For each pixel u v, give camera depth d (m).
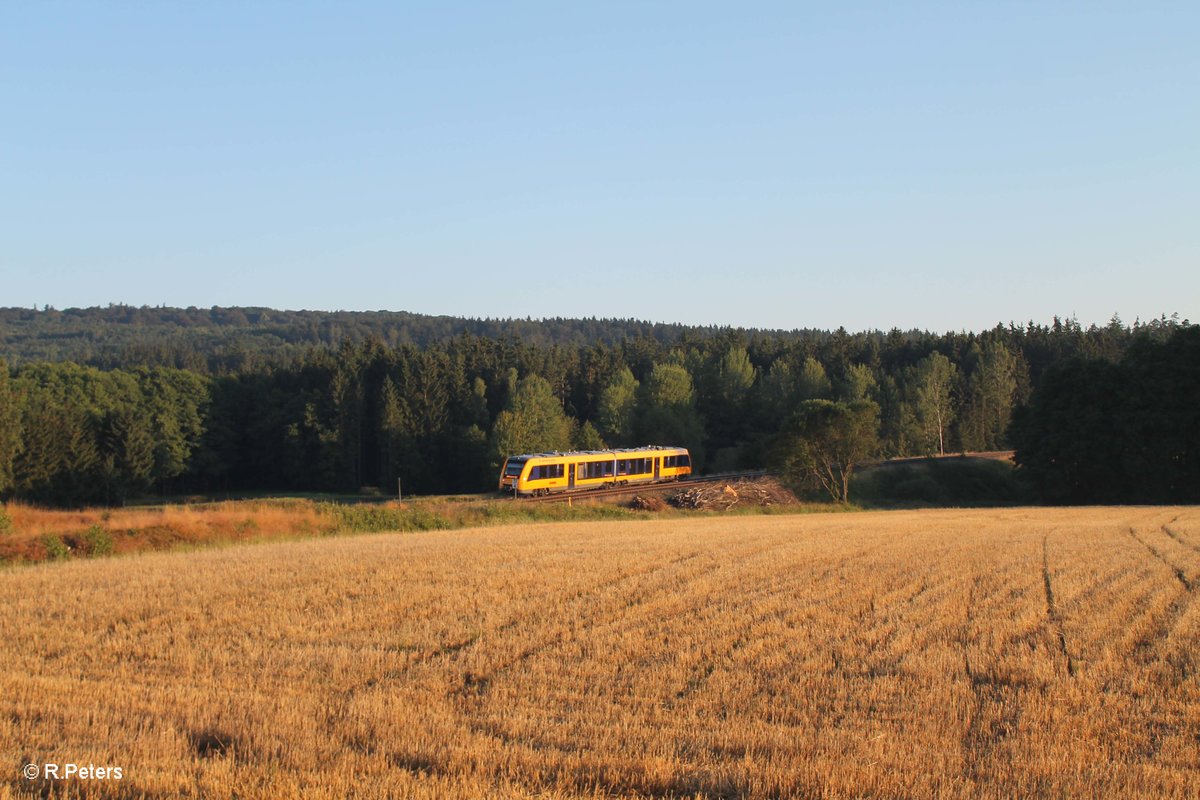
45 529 31.98
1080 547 30.31
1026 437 67.88
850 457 64.75
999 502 70.19
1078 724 11.65
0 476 74.25
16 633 16.84
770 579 23.14
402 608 19.31
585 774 9.81
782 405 106.81
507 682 13.78
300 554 28.12
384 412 98.81
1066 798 9.19
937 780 9.70
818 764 9.98
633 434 100.06
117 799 8.94
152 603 19.59
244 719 11.44
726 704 12.68
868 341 143.12
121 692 12.88
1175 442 62.00
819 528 39.53
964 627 17.34
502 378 116.25
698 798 9.23
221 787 9.06
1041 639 16.42
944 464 75.38
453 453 100.69
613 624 17.69
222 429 103.75
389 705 12.40
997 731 11.48
